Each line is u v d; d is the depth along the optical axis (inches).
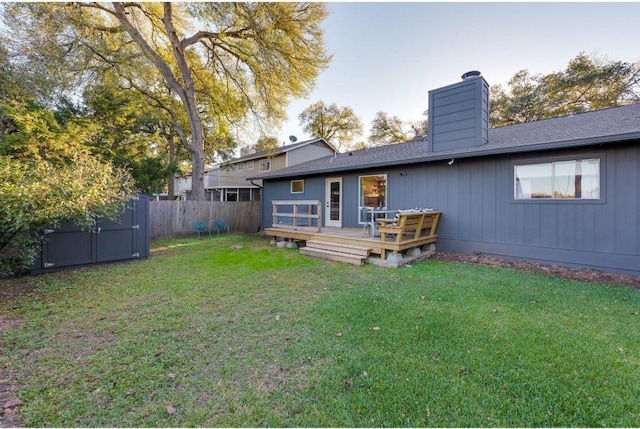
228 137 730.2
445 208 290.2
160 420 73.1
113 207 219.8
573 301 152.8
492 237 260.1
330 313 139.2
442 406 76.5
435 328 121.4
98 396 81.7
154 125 652.1
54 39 392.2
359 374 90.4
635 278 192.9
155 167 521.3
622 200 200.7
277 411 75.6
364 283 190.1
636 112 252.5
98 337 117.1
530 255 239.8
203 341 113.2
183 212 486.3
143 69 530.3
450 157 267.6
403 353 102.2
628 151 198.2
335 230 346.9
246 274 217.2
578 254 218.2
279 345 109.3
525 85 804.6
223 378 89.4
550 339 111.2
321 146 926.4
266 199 528.1
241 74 546.3
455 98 291.0
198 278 207.2
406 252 270.2
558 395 79.8
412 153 332.5
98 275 216.8
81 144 374.0
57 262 231.3
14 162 194.4
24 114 332.8
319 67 493.4
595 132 208.7
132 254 273.7
